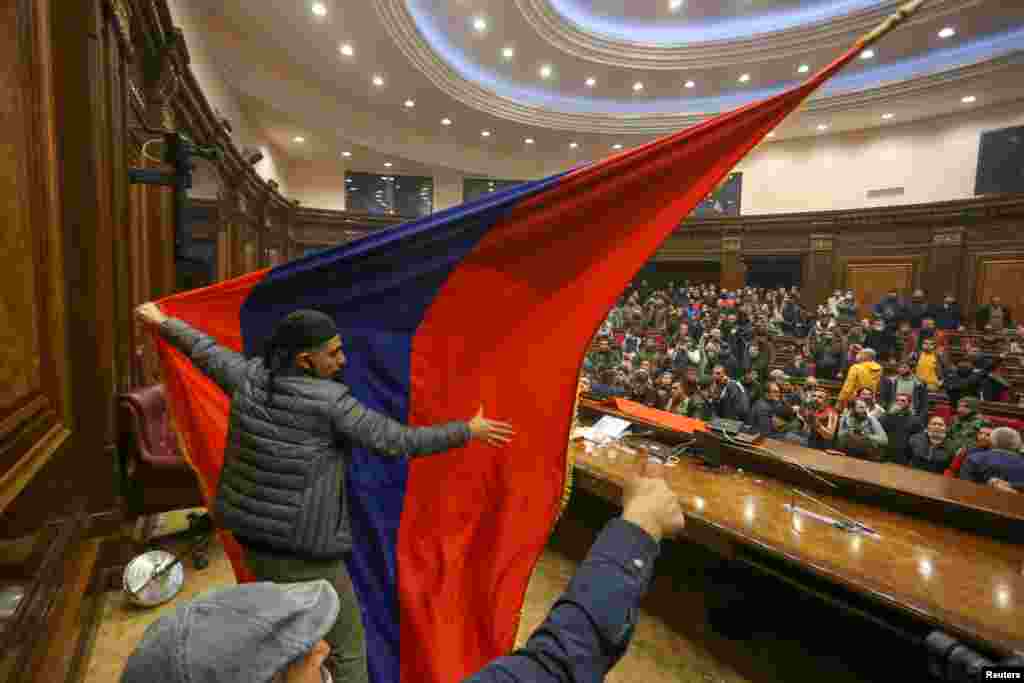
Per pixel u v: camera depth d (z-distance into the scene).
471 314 1.43
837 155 12.59
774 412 4.70
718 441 2.62
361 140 11.99
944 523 1.94
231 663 0.40
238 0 7.53
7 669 1.01
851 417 4.19
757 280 13.57
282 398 1.21
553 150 14.54
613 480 2.45
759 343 7.93
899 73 10.55
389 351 1.48
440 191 14.59
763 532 1.88
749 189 13.50
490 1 8.66
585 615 0.51
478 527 1.35
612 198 1.26
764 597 2.33
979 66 9.36
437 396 1.44
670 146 1.20
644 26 10.53
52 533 1.63
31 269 1.58
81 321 2.27
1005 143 10.38
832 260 11.91
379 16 7.93
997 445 3.14
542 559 3.00
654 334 10.15
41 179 1.72
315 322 1.24
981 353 7.19
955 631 1.28
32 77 1.66
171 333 1.47
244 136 9.84
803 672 2.05
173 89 4.37
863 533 1.87
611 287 1.29
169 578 2.41
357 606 1.27
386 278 1.48
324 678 0.55
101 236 2.28
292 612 0.45
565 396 1.32
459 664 1.24
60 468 1.84
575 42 10.20
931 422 3.95
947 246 10.42
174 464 2.64
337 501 1.22
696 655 2.15
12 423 1.38
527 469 1.33
